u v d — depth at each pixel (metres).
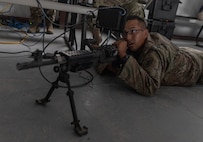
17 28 3.24
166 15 3.77
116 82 1.76
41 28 3.33
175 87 1.88
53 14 3.15
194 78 1.89
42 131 1.01
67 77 1.03
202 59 1.95
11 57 1.93
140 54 1.63
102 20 1.29
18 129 1.00
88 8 2.28
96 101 1.38
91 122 1.15
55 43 2.70
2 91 1.31
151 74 1.49
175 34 5.04
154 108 1.41
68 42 2.69
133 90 1.64
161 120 1.28
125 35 1.53
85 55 1.03
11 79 1.48
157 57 1.52
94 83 1.67
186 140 1.13
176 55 1.75
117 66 1.55
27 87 1.41
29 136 0.97
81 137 1.02
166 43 1.68
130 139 1.06
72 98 1.05
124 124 1.18
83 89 1.53
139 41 1.57
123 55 1.41
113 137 1.05
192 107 1.53
